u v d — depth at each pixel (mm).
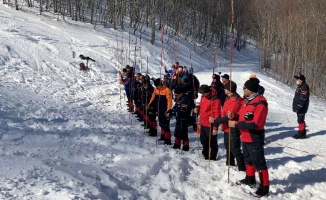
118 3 38656
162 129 9906
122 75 14742
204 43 51375
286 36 37375
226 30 56719
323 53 34906
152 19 39688
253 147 6520
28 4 35094
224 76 9719
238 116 7145
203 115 8375
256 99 6387
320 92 32906
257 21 49125
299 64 34625
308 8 39625
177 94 9258
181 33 46781
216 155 8547
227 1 56375
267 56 40344
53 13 35250
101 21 37938
